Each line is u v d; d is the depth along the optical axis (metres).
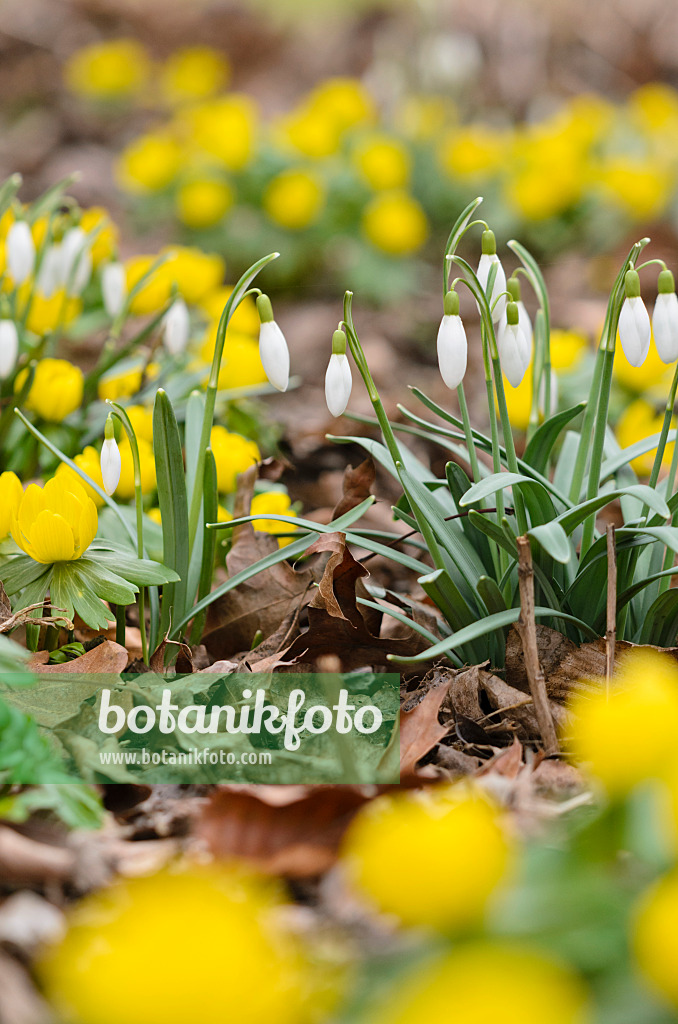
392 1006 0.74
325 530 0.92
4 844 0.82
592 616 0.92
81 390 1.02
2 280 1.04
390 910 0.77
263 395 1.47
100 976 0.70
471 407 1.46
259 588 0.96
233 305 0.91
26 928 0.81
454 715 0.90
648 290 1.77
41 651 0.92
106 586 0.90
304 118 1.98
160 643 0.92
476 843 0.77
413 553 1.06
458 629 0.92
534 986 0.69
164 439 0.90
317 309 1.89
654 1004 0.75
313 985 0.78
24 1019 0.79
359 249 1.90
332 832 0.83
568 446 0.98
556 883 0.77
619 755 0.77
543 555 0.91
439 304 1.90
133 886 0.79
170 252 1.04
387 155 1.89
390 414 1.42
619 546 0.90
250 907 0.77
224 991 0.70
